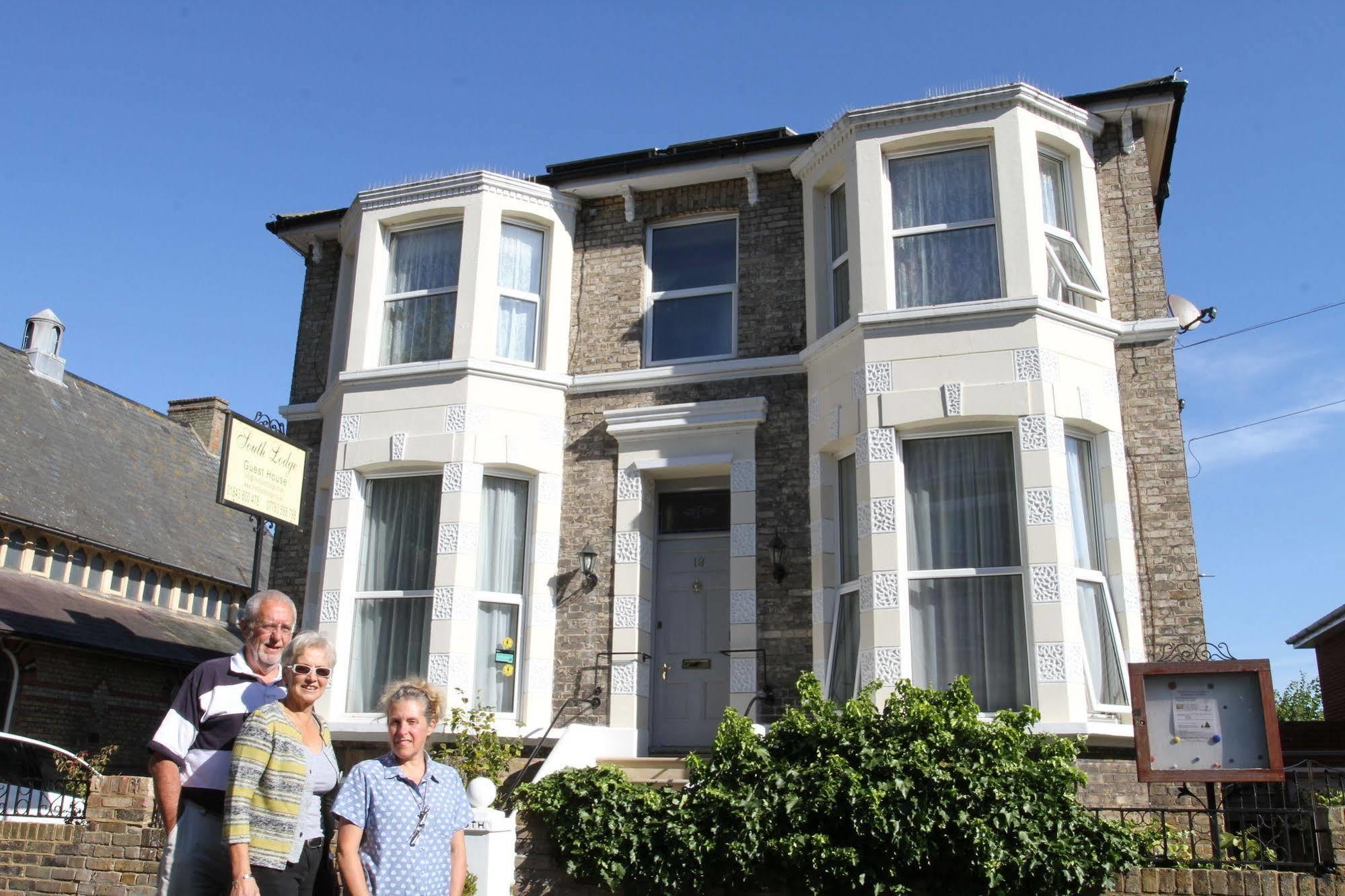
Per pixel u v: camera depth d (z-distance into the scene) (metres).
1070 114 10.79
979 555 9.62
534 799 8.46
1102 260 10.70
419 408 11.59
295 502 12.00
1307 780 8.68
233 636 22.86
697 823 7.94
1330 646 20.78
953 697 7.99
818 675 10.02
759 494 11.00
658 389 11.69
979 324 9.93
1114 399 10.14
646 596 11.26
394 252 12.53
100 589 20.55
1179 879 7.04
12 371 22.62
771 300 11.66
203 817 4.95
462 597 10.92
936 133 10.60
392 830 4.94
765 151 11.87
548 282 12.28
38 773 15.07
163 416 26.70
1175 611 9.62
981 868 7.09
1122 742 8.93
